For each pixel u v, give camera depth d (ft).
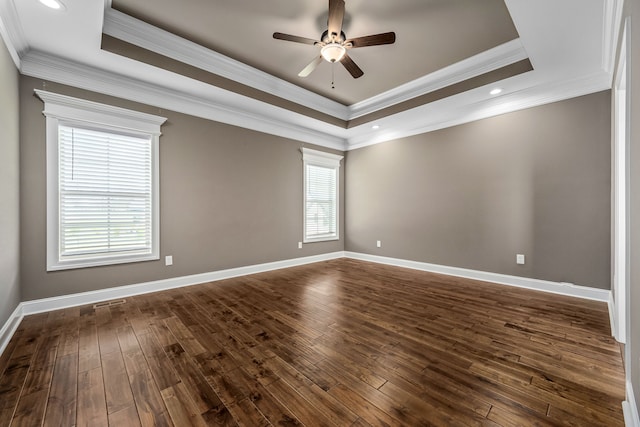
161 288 10.95
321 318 8.09
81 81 9.14
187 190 11.67
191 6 7.78
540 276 10.93
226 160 12.87
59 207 8.90
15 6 6.32
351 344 6.50
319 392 4.79
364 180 17.63
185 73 9.80
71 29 7.23
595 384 4.97
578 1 6.24
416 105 12.64
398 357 5.92
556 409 4.34
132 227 10.37
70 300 9.05
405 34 8.90
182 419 4.18
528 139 11.16
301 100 13.44
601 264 9.63
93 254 9.61
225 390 4.86
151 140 10.68
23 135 8.25
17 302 7.84
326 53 8.21
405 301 9.59
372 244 17.21
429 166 14.43
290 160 15.56
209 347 6.38
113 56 8.54
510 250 11.70
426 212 14.56
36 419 4.18
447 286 11.50
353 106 15.15
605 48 8.05
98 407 4.44
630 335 4.51
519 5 6.44
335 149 18.17
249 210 13.75
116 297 9.92
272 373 5.36
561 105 10.36
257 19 8.35
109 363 5.71
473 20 8.24
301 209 16.15
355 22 8.36
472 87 10.82
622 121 7.16
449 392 4.77
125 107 10.05
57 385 4.99
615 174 7.96
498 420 4.11
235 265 13.21
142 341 6.67
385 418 4.17
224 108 12.53
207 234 12.27
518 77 9.87
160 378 5.20
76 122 9.13
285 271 14.34
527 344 6.48
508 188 11.73
